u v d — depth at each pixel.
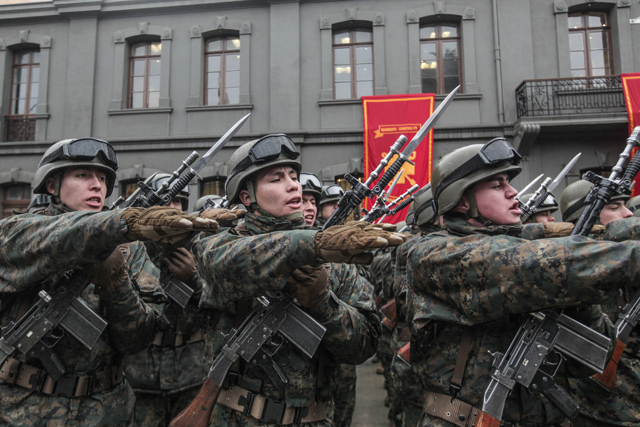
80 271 2.04
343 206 2.53
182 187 3.05
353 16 11.43
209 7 11.73
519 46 10.98
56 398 2.00
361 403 5.15
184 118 11.58
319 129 11.25
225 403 1.88
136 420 3.25
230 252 1.66
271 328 1.82
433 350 1.88
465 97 11.00
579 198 3.39
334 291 2.14
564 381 2.47
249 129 11.37
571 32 11.27
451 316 1.75
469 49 11.16
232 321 2.00
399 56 11.31
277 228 2.10
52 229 1.65
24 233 1.75
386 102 10.85
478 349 1.78
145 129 11.58
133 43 12.09
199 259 1.91
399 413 4.04
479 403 1.73
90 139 2.34
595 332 1.63
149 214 1.42
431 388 1.89
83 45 11.85
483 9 11.23
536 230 2.59
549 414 1.78
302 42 11.54
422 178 10.46
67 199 2.31
